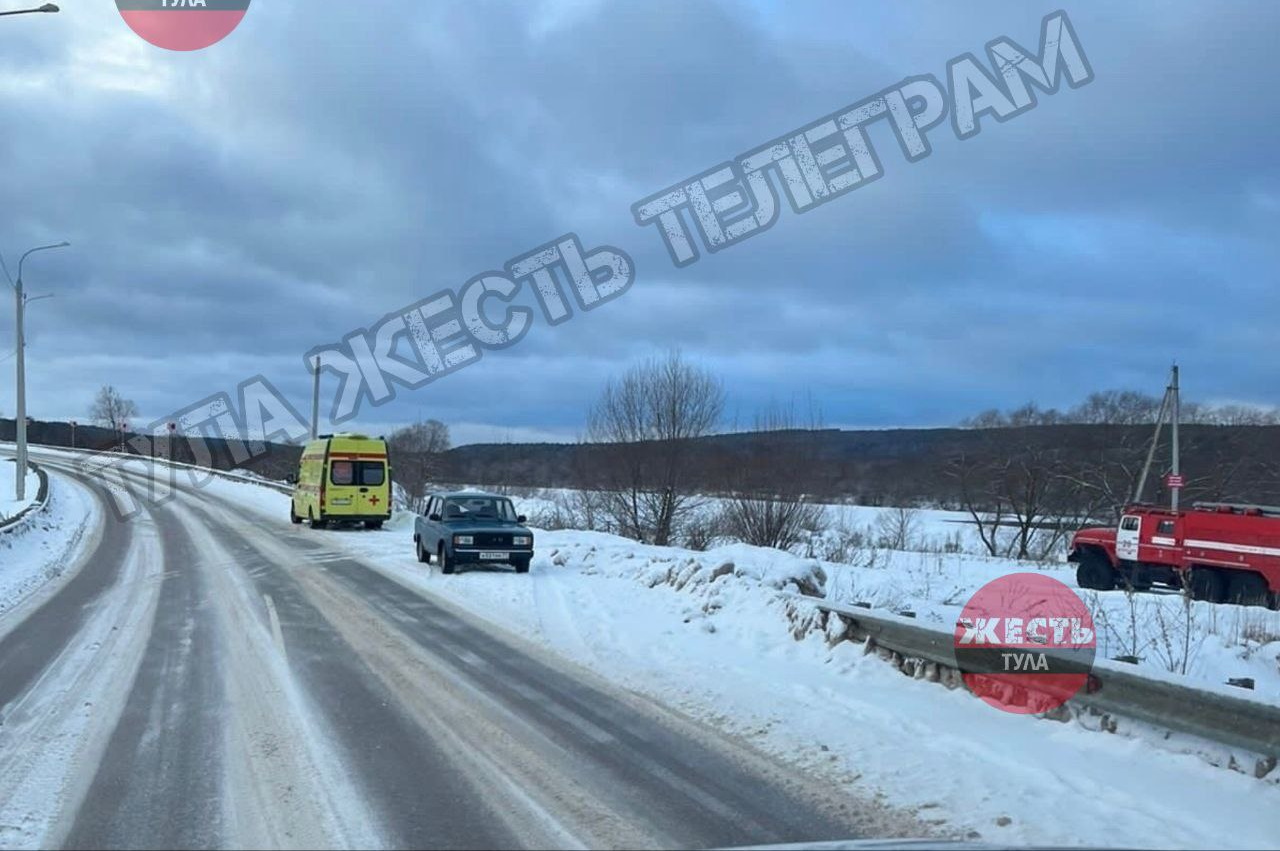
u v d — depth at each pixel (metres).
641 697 7.86
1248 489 38.19
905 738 6.57
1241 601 18.88
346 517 27.70
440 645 10.24
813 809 5.19
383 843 4.66
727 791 5.49
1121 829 4.84
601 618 12.00
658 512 28.75
